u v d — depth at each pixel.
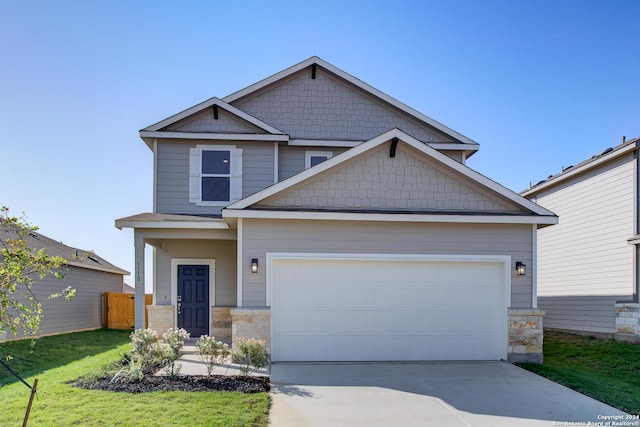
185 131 11.81
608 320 12.69
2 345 11.55
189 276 11.62
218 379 7.15
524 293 9.26
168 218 9.98
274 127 12.74
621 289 12.28
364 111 13.03
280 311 8.95
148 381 6.93
